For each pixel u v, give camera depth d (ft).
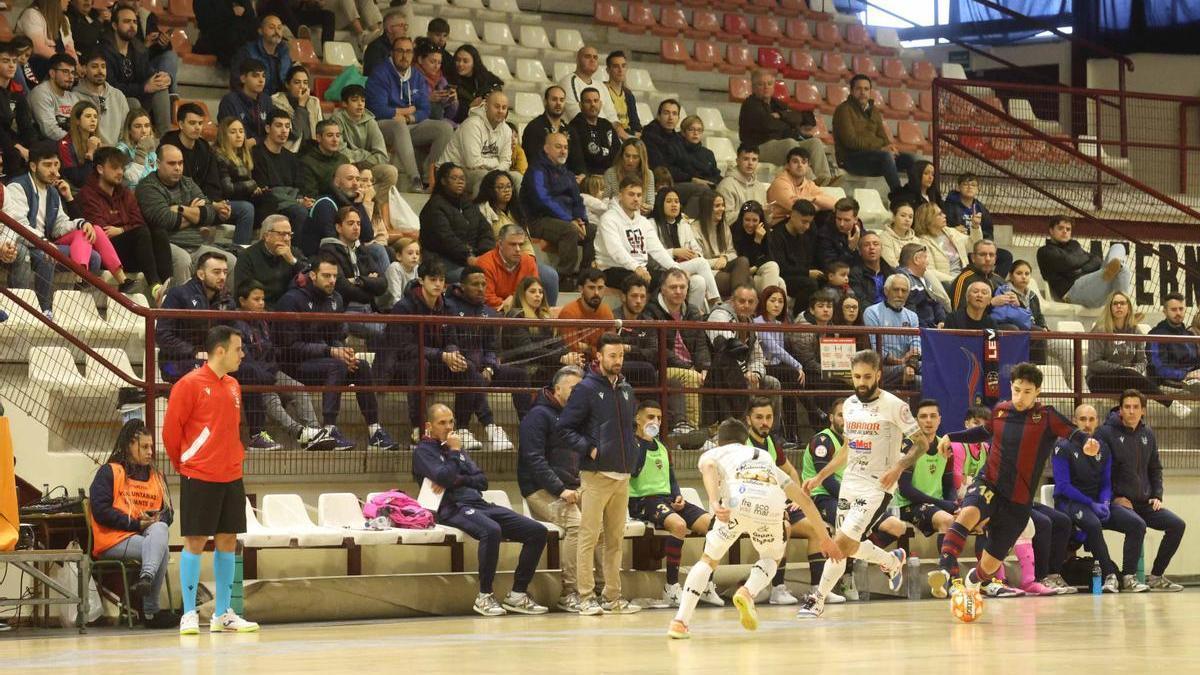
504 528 71.00
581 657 48.78
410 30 113.60
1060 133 145.48
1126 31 151.12
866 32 147.64
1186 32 149.59
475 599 71.87
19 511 65.36
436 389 75.36
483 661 47.50
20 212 75.46
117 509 64.64
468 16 126.00
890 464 65.05
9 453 61.46
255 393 72.54
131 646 55.01
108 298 78.64
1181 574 95.30
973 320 93.97
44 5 92.12
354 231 84.53
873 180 120.47
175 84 98.68
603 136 104.94
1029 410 65.26
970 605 63.05
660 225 98.99
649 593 76.23
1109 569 86.28
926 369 87.40
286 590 67.51
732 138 126.11
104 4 102.27
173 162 83.46
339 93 105.50
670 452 81.05
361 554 72.79
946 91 130.93
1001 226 121.70
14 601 60.54
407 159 101.35
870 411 64.85
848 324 90.89
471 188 100.68
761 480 57.88
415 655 49.85
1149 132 150.10
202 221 83.87
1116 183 137.18
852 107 119.85
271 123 91.81
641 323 80.43
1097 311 113.60
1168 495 95.04
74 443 71.46
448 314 79.92
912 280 99.60
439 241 90.33
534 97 117.29
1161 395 94.63
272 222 79.77
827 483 78.18
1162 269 127.54
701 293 92.43
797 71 138.31
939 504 81.10
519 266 87.71
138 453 65.57
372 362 76.79
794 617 67.56
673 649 51.62
